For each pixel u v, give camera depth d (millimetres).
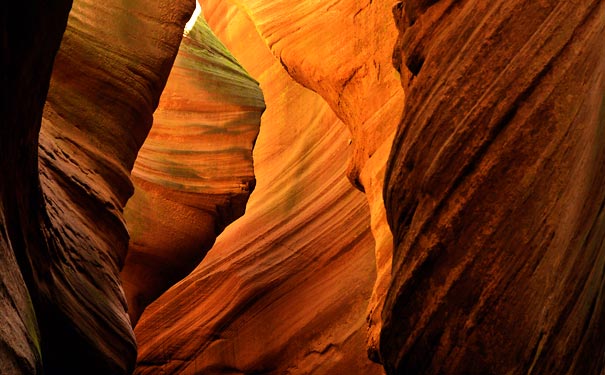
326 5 10000
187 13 7660
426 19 6207
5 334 3477
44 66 4242
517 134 5070
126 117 6930
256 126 11305
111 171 6613
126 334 5852
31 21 3908
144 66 7160
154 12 7414
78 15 6918
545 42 5148
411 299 5398
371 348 8102
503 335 4891
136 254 9453
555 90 5039
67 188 5992
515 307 4867
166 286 9828
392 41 9227
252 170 10828
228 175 10594
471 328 5020
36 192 4750
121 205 6742
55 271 5227
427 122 5555
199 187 10281
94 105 6727
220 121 11125
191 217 10039
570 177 4852
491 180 5098
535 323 4750
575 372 4559
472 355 5008
